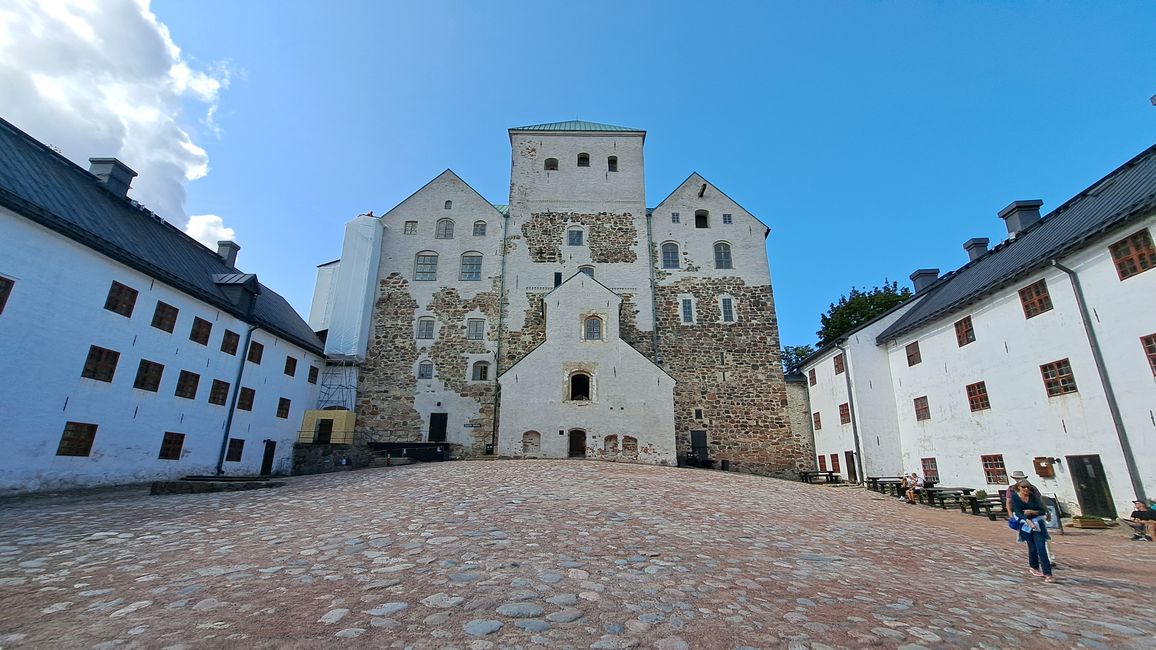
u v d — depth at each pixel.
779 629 4.88
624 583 6.11
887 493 20.17
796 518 12.42
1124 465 13.50
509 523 9.40
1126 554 10.29
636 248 32.00
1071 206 18.41
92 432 15.20
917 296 25.08
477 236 32.16
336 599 5.23
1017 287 17.08
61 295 14.45
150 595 5.32
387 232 32.22
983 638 4.93
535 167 33.72
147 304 17.23
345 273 30.47
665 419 25.53
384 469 20.23
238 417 21.30
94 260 15.47
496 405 29.00
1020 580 7.70
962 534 12.12
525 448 25.09
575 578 6.20
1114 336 13.84
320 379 28.16
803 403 29.75
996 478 17.73
